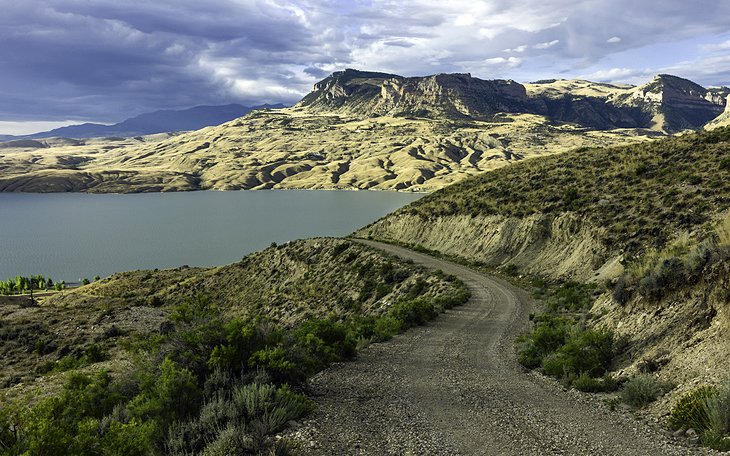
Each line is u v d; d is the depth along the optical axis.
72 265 148.50
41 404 6.59
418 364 15.73
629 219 37.47
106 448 6.11
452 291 35.88
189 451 7.39
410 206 79.88
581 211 42.75
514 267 43.38
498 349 18.45
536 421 9.55
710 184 36.56
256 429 8.12
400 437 8.68
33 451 5.66
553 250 42.44
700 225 31.86
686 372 10.13
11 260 159.25
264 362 10.72
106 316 45.91
